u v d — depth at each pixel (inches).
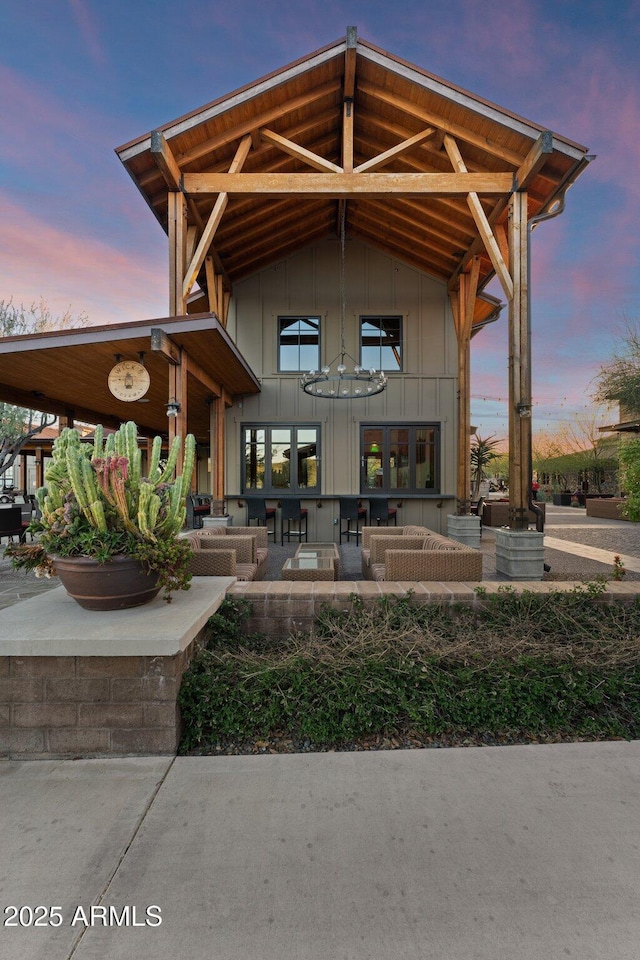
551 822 61.8
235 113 220.4
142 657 79.7
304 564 180.2
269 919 47.7
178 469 219.3
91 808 65.0
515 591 112.0
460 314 342.0
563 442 900.6
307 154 227.1
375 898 50.0
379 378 255.4
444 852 56.4
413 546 181.3
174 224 224.1
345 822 61.8
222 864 54.7
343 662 91.2
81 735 79.4
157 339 193.6
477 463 710.5
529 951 44.5
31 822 62.1
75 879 52.8
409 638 98.2
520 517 220.8
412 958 43.8
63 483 95.0
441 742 83.0
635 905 49.4
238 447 350.6
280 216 306.3
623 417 501.4
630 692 89.0
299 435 353.1
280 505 343.0
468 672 89.4
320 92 228.8
